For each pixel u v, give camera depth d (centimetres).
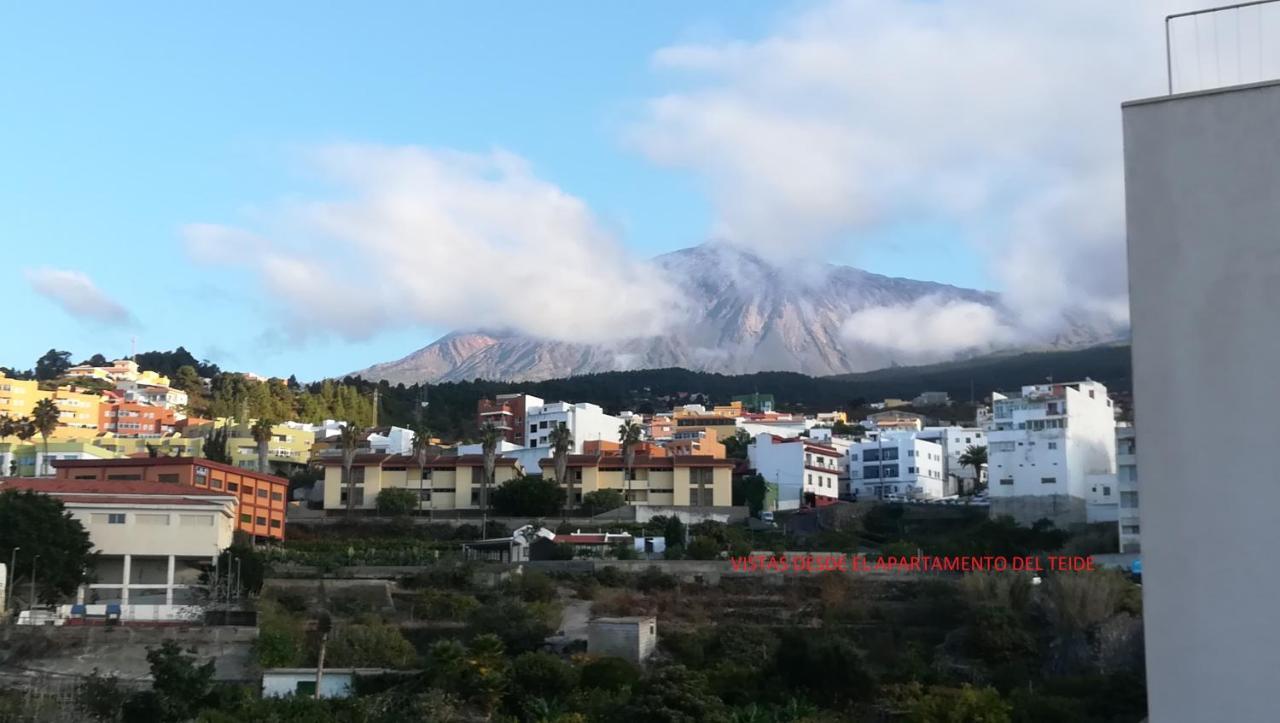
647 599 11462
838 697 8144
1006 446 17475
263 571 11219
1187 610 2702
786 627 10462
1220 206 2784
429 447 19775
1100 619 9950
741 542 14275
